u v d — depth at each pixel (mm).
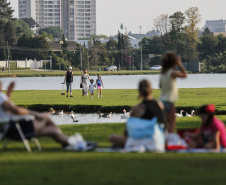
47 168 21266
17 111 24906
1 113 25125
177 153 24859
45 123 25828
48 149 26656
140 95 25609
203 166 21609
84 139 31109
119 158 23469
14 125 25062
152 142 24844
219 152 25328
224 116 50562
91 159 23312
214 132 25578
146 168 21125
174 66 27547
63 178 19312
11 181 18891
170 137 25984
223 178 19281
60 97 92562
